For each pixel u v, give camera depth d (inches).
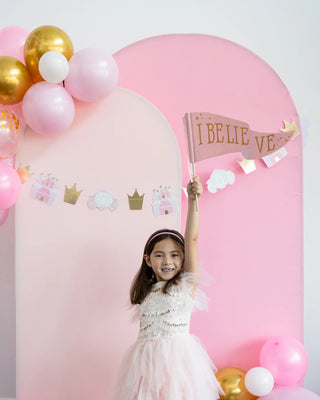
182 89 79.7
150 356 60.7
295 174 80.4
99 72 68.1
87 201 75.7
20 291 74.9
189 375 60.1
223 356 78.7
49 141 75.5
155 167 76.0
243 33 85.4
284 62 85.4
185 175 78.9
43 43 67.0
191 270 64.7
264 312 79.3
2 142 66.1
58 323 75.1
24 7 84.3
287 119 80.2
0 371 83.6
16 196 68.2
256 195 79.9
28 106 67.2
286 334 79.3
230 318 79.0
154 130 76.1
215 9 85.4
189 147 69.8
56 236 75.5
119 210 75.8
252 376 69.5
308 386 83.7
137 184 75.9
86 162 75.8
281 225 80.0
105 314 75.3
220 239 79.4
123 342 75.0
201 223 79.4
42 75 65.7
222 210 79.5
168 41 79.7
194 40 80.0
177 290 64.0
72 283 75.4
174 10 85.0
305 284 84.5
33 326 74.9
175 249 65.7
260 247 79.7
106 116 76.0
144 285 67.3
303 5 85.4
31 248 75.2
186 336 63.1
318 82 85.7
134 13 84.7
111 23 84.4
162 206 75.8
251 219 79.8
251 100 80.1
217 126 71.5
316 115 85.5
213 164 79.5
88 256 75.6
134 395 60.5
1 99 67.2
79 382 74.7
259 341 79.0
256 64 80.4
